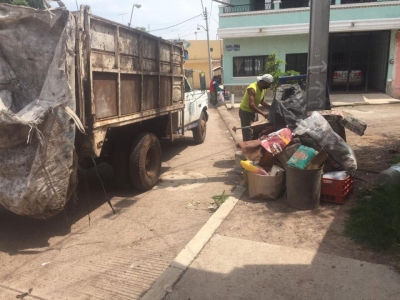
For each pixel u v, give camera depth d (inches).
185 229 176.9
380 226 152.8
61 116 148.5
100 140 179.6
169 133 279.4
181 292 122.1
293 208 182.4
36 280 136.9
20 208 155.0
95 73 174.4
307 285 121.5
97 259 151.2
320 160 178.1
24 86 171.5
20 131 151.3
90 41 166.2
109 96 188.4
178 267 135.4
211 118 601.6
